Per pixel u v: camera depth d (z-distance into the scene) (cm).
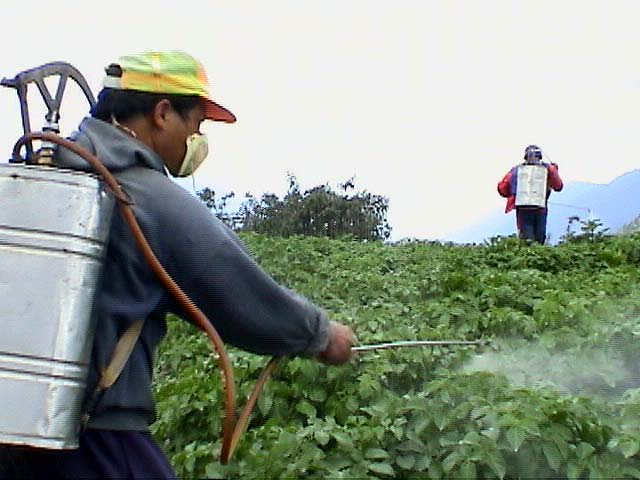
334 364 332
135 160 311
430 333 600
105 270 298
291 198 2598
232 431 311
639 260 1238
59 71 320
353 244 1292
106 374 293
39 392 280
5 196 286
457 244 1400
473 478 417
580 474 421
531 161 1625
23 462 301
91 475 296
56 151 306
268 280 311
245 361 527
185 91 323
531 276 909
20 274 283
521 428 419
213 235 306
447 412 452
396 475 443
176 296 300
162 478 304
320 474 427
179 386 521
